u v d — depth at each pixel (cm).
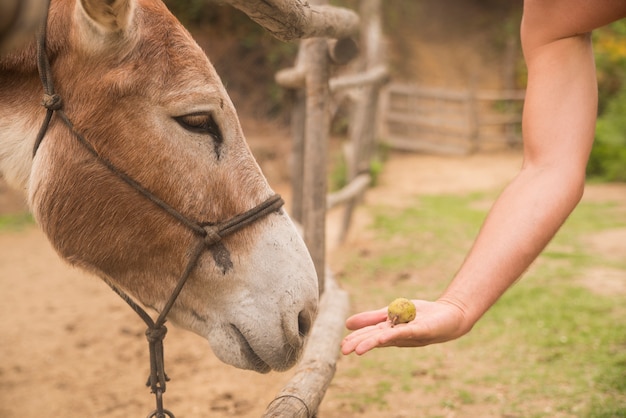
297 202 472
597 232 680
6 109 191
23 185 199
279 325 190
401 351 420
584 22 174
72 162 187
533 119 178
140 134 186
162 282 195
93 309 532
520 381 367
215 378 402
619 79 1332
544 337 423
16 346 458
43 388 395
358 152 775
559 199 168
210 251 190
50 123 188
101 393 389
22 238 757
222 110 191
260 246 192
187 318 199
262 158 1049
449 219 775
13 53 187
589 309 463
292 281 191
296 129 464
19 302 550
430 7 1869
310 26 225
